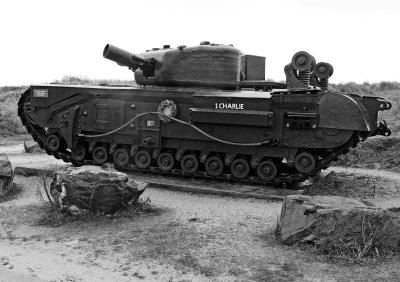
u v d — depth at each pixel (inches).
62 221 318.7
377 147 634.2
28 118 534.0
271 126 412.8
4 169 410.3
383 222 258.5
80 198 322.7
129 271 237.8
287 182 426.6
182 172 460.4
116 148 491.2
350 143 398.3
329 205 271.6
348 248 255.4
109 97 483.8
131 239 282.7
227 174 442.9
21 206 361.7
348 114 385.7
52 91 508.1
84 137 497.0
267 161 425.4
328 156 406.0
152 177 473.1
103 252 262.7
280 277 227.1
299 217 270.2
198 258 251.8
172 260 249.6
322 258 250.4
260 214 341.7
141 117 467.8
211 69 461.1
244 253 258.4
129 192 334.6
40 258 256.4
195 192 422.3
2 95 1334.9
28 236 291.6
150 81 485.7
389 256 251.0
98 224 312.0
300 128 406.3
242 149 433.4
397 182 474.0
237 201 389.1
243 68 493.7
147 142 464.8
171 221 320.8
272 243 273.7
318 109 396.8
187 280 225.5
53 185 344.5
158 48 506.3
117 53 448.8
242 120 416.2
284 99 406.9
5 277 232.5
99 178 326.0
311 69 424.8
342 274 229.9
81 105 497.4
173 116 450.3
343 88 1197.1
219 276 229.5
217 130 436.8
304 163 410.6
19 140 928.3
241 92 438.3
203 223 316.2
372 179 487.2
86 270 240.1
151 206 362.6
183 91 449.4
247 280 224.5
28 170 498.0
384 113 852.6
